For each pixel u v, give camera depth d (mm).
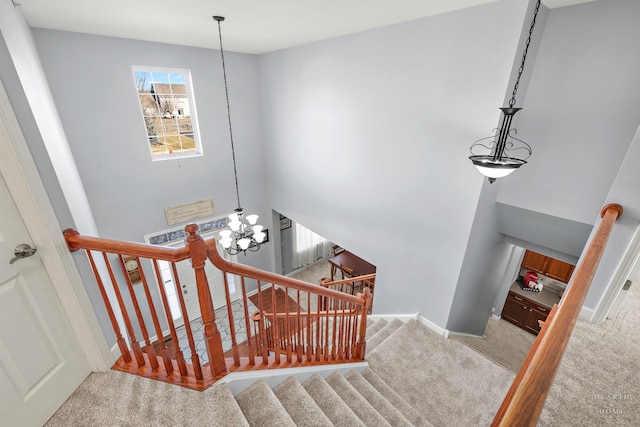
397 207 3623
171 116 4551
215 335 1697
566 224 2814
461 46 2600
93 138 3807
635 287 3025
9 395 1322
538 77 2596
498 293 5469
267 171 5789
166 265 5004
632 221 2133
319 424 1824
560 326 940
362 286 6531
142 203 4461
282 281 1890
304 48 4113
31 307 1422
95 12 2641
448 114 2850
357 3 2393
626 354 2232
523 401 644
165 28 3227
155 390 1676
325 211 4762
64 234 1528
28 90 1934
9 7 1958
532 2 2172
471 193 2859
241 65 4914
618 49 2182
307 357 2340
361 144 3803
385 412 2344
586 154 2504
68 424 1483
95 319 1720
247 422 1547
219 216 5438
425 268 3537
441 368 3117
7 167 1281
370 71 3404
